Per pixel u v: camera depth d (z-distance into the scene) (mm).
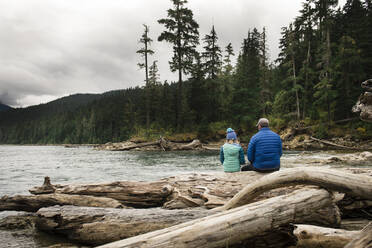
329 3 27109
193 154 20844
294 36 29891
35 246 2664
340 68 27672
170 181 4582
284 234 1877
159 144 28859
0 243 2746
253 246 1830
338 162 10875
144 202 4316
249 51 47250
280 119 32500
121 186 4406
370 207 3086
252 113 35938
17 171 9258
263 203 1916
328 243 2109
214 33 39188
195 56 34375
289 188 3318
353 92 27344
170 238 1589
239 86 38156
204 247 1617
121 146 31125
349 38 26531
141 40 35062
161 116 41094
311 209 1959
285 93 30172
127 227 2664
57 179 7250
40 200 4012
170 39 32719
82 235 2736
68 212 2914
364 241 1500
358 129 25000
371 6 34250
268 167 4004
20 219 3578
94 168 10273
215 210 2748
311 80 30141
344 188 2002
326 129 26719
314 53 32250
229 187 3789
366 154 12023
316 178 2111
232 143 4785
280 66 37656
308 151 21891
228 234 1686
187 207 3715
